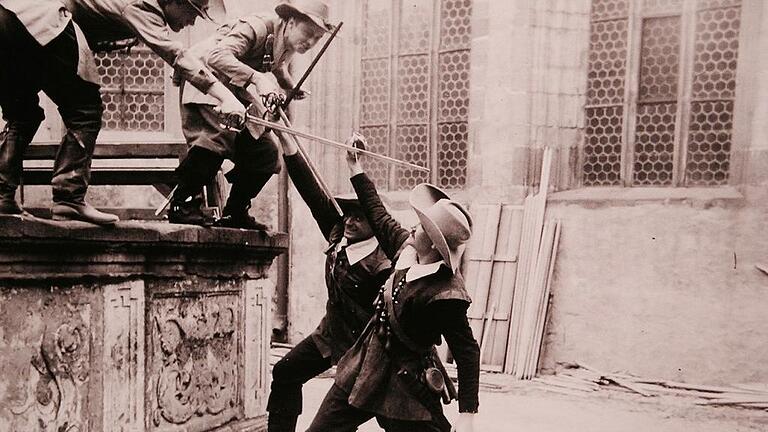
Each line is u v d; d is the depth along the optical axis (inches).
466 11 371.6
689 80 330.6
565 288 338.6
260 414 214.2
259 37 196.2
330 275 181.3
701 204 316.2
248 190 206.7
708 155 327.9
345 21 389.7
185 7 177.0
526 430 246.8
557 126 351.9
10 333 144.7
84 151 158.4
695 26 329.1
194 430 190.1
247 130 197.2
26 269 146.7
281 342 386.6
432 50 378.9
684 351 316.2
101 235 159.2
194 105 189.9
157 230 172.9
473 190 362.3
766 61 308.2
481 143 359.3
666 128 337.4
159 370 179.5
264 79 187.2
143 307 174.4
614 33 346.6
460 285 138.9
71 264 155.9
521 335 332.8
